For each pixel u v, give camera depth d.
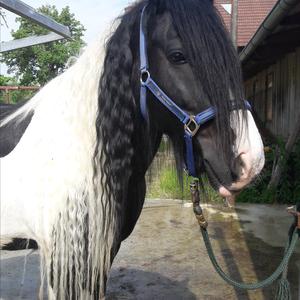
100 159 1.50
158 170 1.83
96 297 1.63
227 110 1.37
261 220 5.37
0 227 1.63
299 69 6.87
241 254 4.14
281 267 1.99
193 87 1.41
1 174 1.62
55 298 1.59
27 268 3.54
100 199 1.52
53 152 1.53
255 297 3.19
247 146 1.40
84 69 1.59
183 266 3.80
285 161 6.31
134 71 1.51
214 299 3.16
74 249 1.52
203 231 1.82
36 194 1.54
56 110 1.59
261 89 10.63
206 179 1.60
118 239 1.68
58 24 3.35
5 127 1.74
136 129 1.57
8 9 2.71
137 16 1.53
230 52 1.40
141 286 3.37
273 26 4.84
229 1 14.21
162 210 5.80
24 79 16.44
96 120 1.50
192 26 1.39
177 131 1.51
